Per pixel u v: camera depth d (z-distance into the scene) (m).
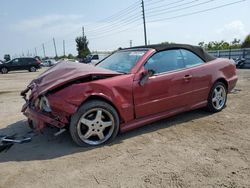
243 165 3.35
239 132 4.47
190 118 5.27
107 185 3.00
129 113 4.27
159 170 3.28
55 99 3.82
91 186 3.00
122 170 3.32
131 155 3.73
